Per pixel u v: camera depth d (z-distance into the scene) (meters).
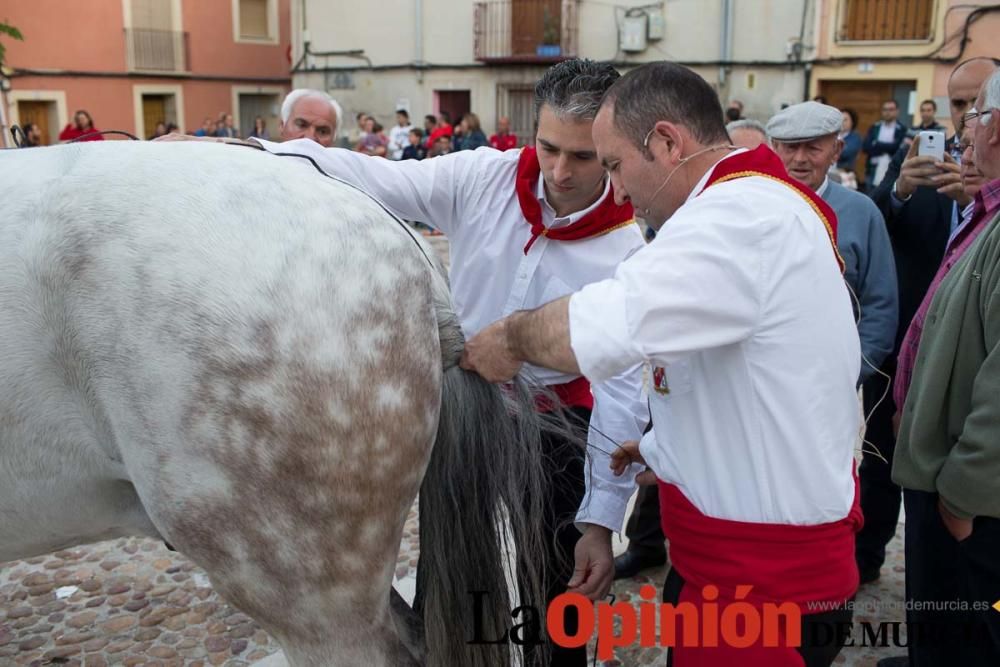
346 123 19.67
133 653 2.70
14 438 1.53
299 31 19.70
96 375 1.48
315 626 1.54
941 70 15.28
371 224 1.56
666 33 16.98
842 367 1.56
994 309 1.86
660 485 1.77
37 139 14.70
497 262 2.14
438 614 1.71
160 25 21.03
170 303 1.43
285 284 1.44
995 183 2.11
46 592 3.03
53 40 19.31
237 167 1.55
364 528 1.51
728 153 1.60
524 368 1.79
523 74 18.19
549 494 1.92
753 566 1.57
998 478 1.81
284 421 1.43
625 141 1.61
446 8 18.50
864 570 3.10
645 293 1.40
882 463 3.02
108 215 1.47
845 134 12.38
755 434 1.53
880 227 2.96
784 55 16.27
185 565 3.23
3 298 1.47
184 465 1.46
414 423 1.54
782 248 1.46
